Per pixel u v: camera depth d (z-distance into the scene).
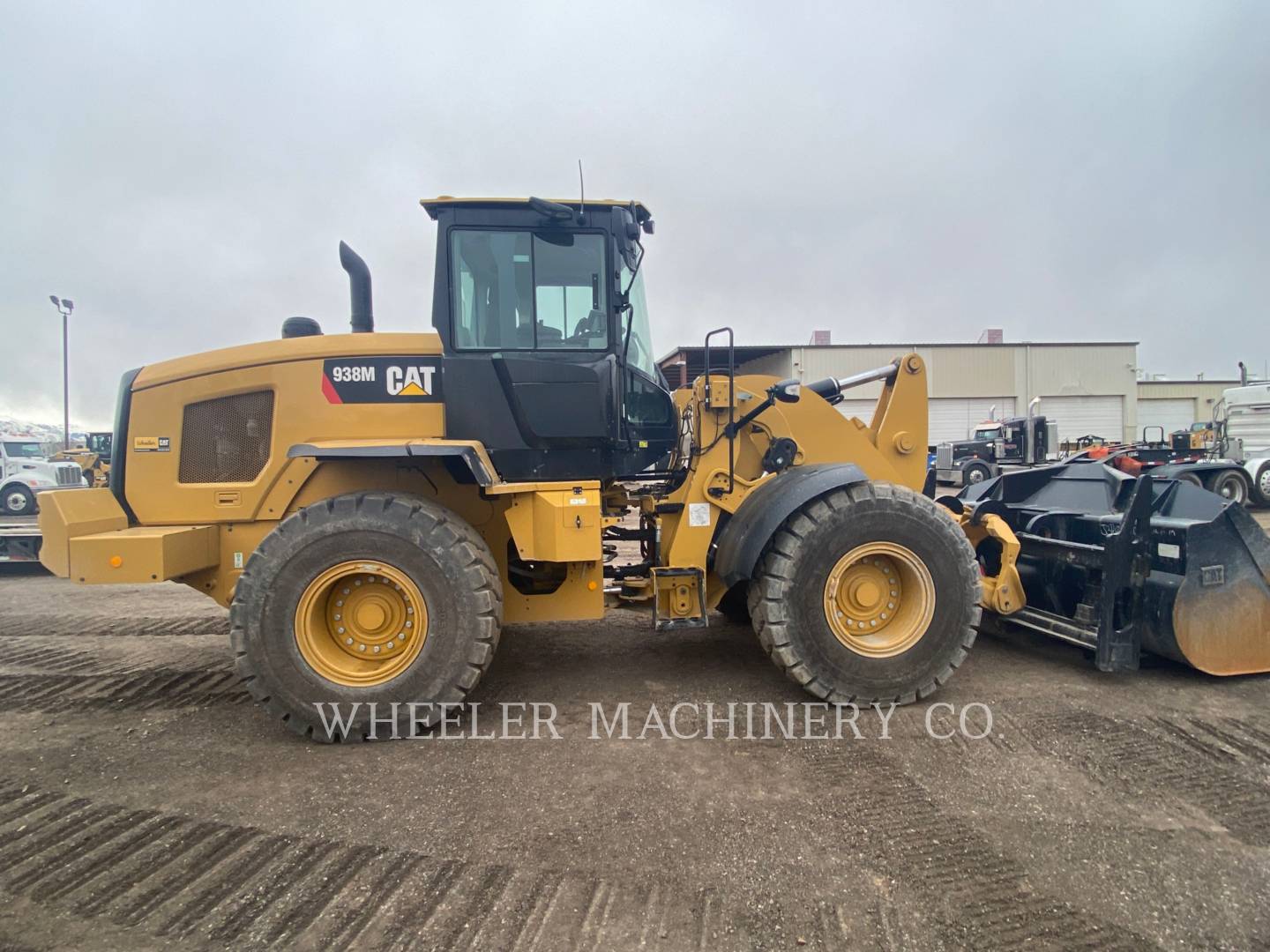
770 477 3.74
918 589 3.44
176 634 4.92
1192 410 30.89
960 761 2.83
